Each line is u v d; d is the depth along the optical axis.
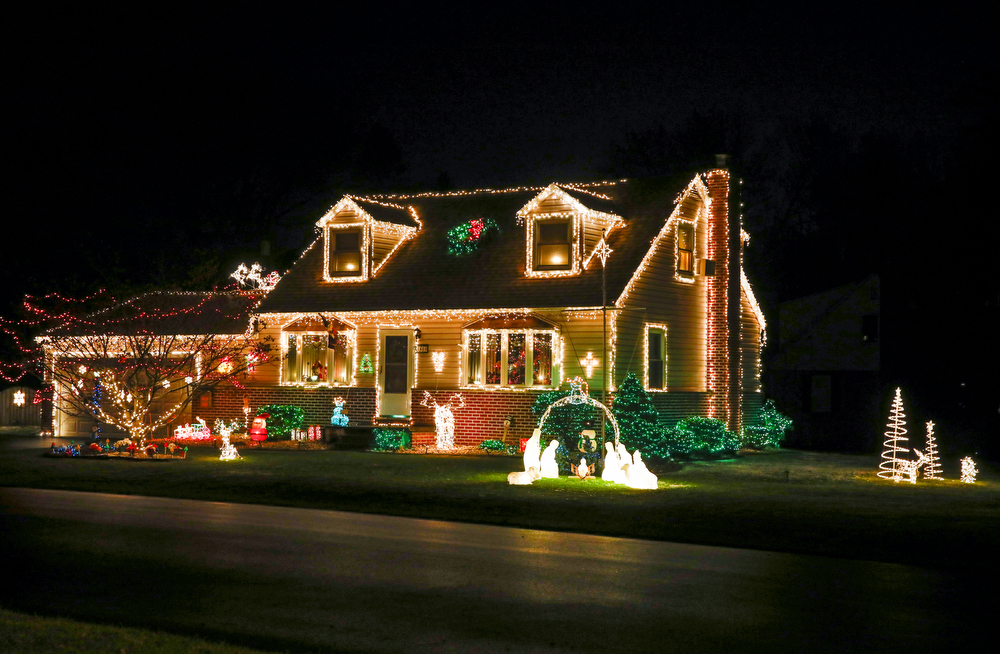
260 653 9.05
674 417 30.83
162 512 17.84
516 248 31.83
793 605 11.04
